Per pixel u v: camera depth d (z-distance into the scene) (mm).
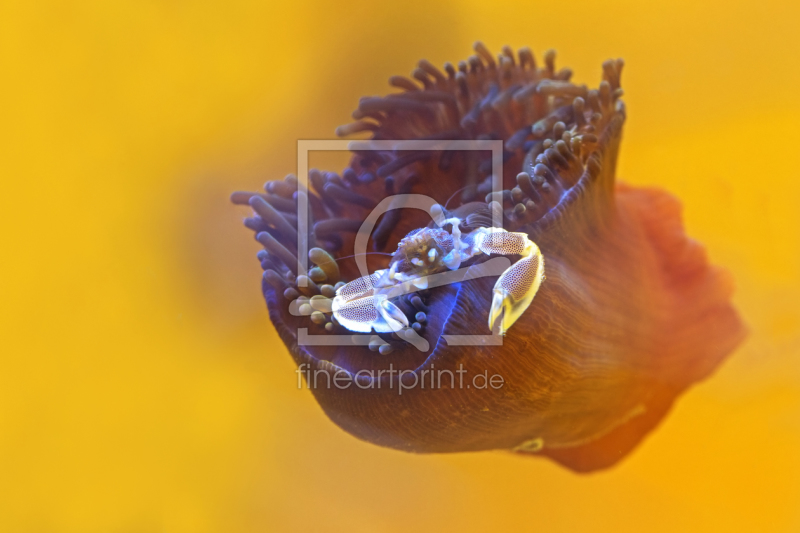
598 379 549
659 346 586
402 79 585
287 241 550
